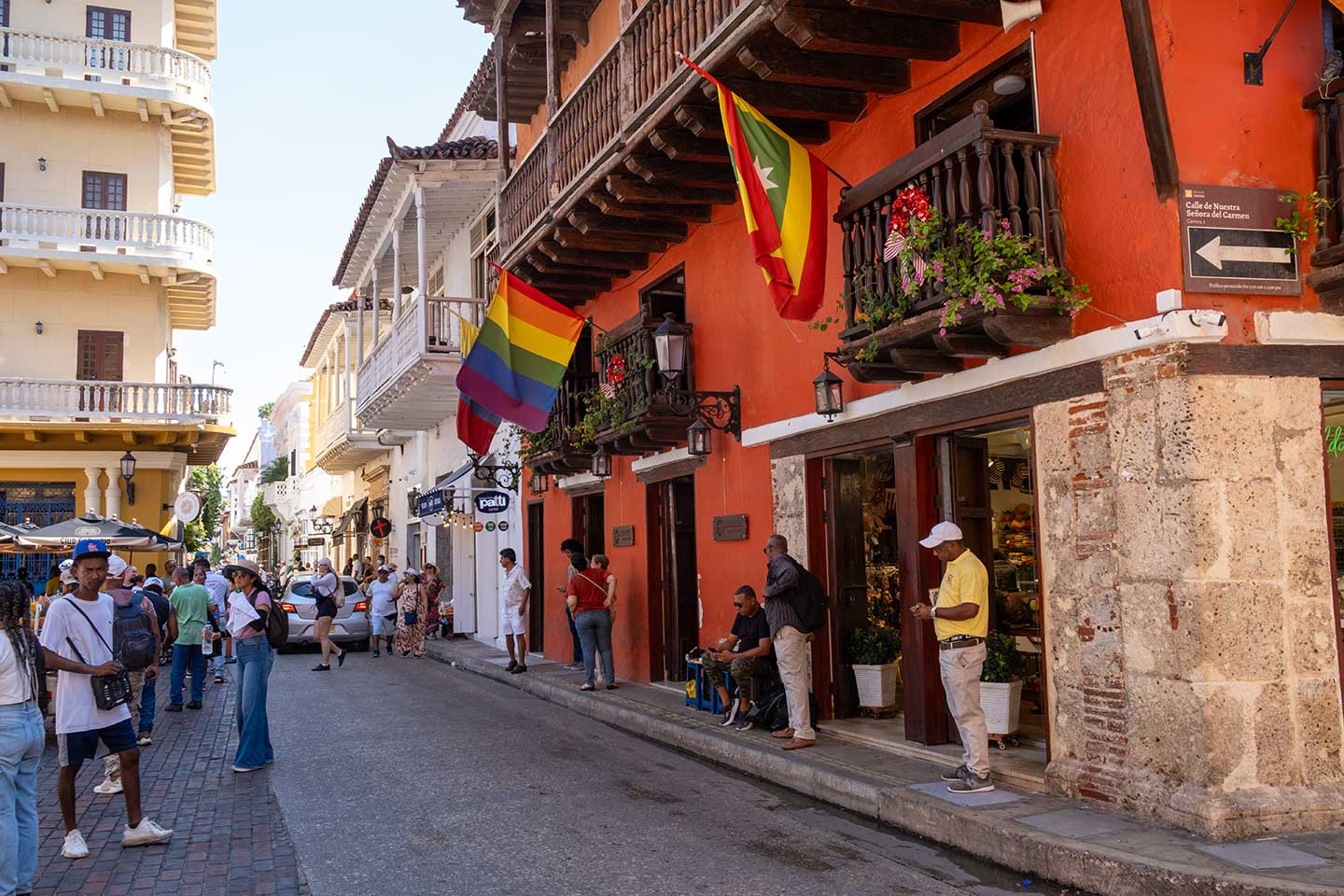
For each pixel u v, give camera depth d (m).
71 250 23.91
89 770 9.63
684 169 10.27
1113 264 6.39
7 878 5.18
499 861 6.19
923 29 7.69
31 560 23.58
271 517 58.59
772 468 10.30
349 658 20.27
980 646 6.82
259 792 8.20
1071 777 6.46
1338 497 6.45
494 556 21.39
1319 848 5.25
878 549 9.89
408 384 20.14
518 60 15.52
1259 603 5.82
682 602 13.17
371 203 21.39
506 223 14.37
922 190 7.00
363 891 5.67
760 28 7.67
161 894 5.70
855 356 7.75
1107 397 6.39
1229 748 5.65
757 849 6.34
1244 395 5.96
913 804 6.61
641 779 8.41
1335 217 6.22
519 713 12.20
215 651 21.00
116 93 24.25
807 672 8.72
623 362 12.70
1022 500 8.77
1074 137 6.75
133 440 24.92
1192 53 6.17
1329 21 6.54
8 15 24.25
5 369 24.50
